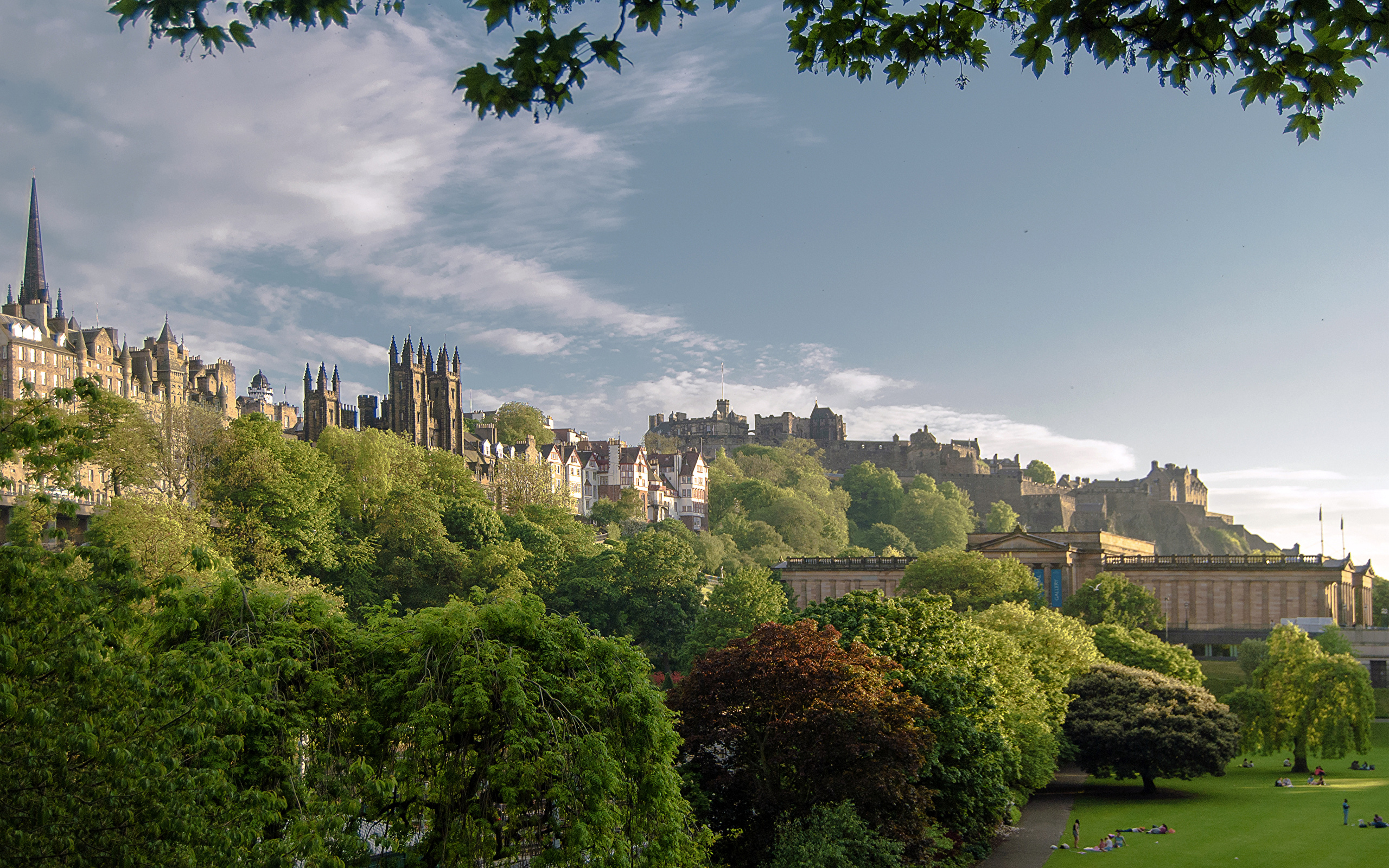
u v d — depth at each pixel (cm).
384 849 3812
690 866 4138
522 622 4038
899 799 5069
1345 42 1374
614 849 3591
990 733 6412
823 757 5153
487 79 1460
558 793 3519
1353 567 19562
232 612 3828
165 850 2577
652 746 3997
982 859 6744
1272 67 1427
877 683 5503
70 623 2673
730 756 5516
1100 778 10356
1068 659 10206
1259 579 17600
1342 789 9706
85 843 2483
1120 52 1480
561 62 1460
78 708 2594
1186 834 7569
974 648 7100
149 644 3616
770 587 12475
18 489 11338
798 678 5356
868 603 7088
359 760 3519
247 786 3375
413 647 3944
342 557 13162
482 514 15450
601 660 4184
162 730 2831
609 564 15238
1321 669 10869
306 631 3966
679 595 15038
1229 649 17188
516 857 3900
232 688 3306
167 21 1416
